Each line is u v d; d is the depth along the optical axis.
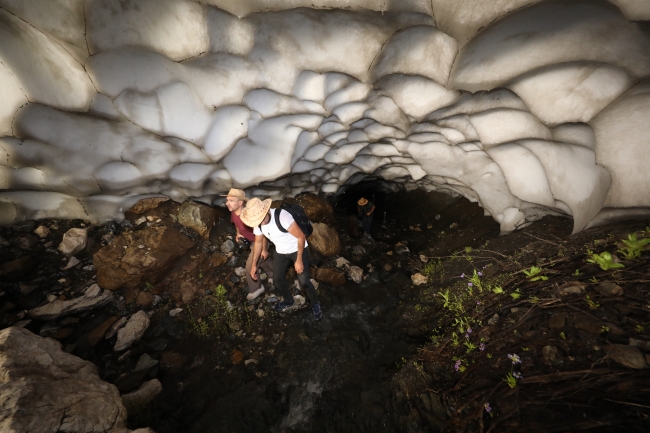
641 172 2.74
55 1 2.83
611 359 1.92
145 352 3.37
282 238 3.07
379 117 4.29
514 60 3.02
